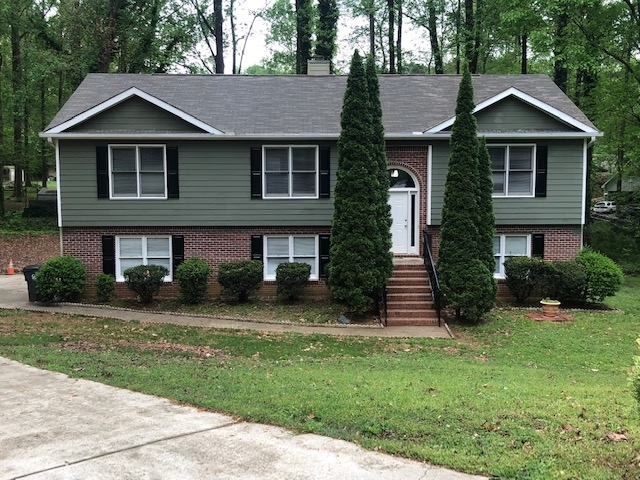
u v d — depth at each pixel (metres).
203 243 17.38
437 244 17.55
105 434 5.82
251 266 16.42
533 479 4.62
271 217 17.30
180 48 34.16
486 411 6.40
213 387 7.57
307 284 17.42
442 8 32.59
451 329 14.07
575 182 17.31
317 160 17.19
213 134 16.62
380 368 9.75
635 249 27.20
